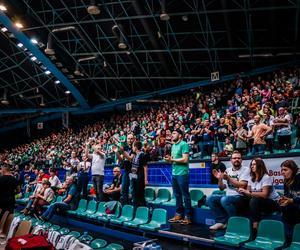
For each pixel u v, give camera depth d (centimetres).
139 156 727
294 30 1463
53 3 1559
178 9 1485
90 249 390
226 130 1004
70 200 930
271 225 453
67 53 1906
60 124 2914
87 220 871
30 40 1653
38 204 991
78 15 1617
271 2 1296
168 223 616
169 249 549
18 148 2823
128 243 668
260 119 951
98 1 1503
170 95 2147
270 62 1688
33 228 532
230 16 1459
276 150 863
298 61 1542
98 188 851
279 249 415
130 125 1809
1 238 607
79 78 2123
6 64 2114
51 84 2320
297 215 452
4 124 3016
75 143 2105
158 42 1689
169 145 1054
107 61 1936
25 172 1839
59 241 446
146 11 1520
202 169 862
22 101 2541
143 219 669
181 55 1784
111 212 783
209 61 1783
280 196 507
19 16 1512
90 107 2448
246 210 550
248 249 448
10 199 734
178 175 632
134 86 2188
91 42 1775
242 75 1727
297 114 911
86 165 975
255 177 525
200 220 641
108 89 2294
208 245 509
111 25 1667
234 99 1323
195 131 1076
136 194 718
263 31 1519
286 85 1190
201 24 1526
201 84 1903
